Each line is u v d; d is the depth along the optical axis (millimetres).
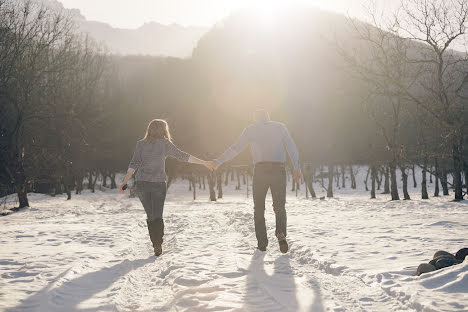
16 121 27406
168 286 3947
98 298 3523
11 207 26000
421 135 24797
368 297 3346
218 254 5426
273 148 5703
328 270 4398
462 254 4359
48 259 5219
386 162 35719
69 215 17781
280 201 5613
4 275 4312
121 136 60844
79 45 38344
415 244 5793
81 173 46219
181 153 5852
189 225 9531
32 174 29891
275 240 6637
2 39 24734
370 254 5113
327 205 19344
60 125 31719
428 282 3506
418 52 21688
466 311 2742
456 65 19766
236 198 42062
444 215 11148
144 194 5734
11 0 25203
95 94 42906
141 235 8211
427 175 67562
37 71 27156
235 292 3545
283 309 3066
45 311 3141
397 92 18578
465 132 18250
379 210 14805
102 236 7613
